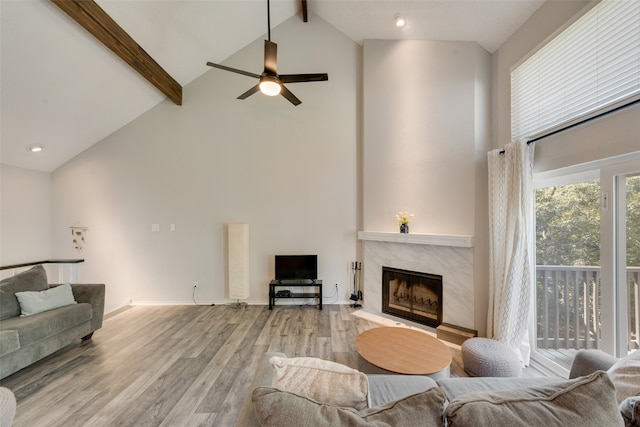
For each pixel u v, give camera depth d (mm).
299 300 4219
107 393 2057
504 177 2795
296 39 4156
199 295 4219
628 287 1833
